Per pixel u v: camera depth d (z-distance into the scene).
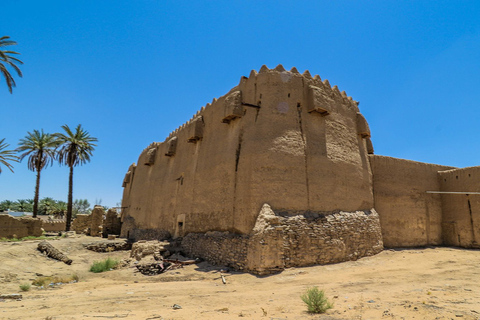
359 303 6.74
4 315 6.48
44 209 63.78
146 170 29.45
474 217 18.48
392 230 18.16
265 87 15.19
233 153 15.41
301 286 9.48
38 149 31.36
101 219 35.06
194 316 6.00
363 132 17.81
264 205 13.23
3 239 23.19
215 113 18.33
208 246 15.16
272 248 11.85
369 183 17.56
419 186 20.03
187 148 21.42
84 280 12.70
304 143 14.66
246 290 9.30
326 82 16.98
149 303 7.51
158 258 15.48
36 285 11.09
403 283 9.18
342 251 13.71
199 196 17.84
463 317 5.30
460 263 12.84
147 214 26.30
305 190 13.99
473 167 18.97
